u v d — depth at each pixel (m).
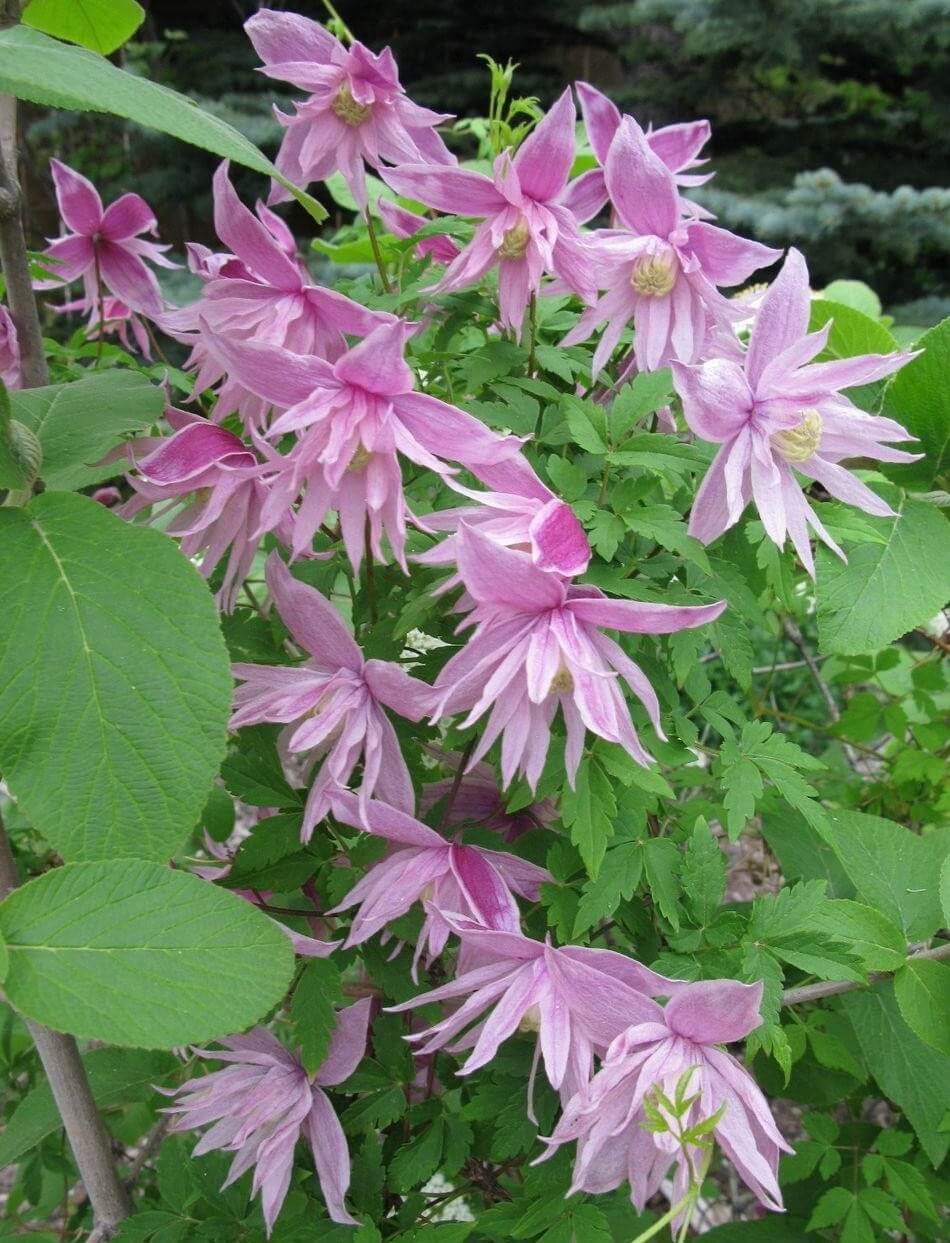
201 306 0.33
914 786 0.53
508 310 0.36
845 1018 0.46
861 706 0.55
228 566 0.35
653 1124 0.27
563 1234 0.32
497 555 0.28
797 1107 0.67
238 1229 0.37
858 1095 0.47
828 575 0.37
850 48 1.90
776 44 1.68
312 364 0.29
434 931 0.32
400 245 0.38
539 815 0.38
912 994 0.35
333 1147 0.35
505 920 0.32
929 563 0.37
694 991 0.28
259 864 0.35
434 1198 0.38
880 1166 0.41
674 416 0.40
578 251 0.33
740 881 0.63
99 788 0.23
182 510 0.34
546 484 0.34
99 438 0.30
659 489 0.35
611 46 2.12
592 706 0.28
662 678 0.34
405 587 0.37
